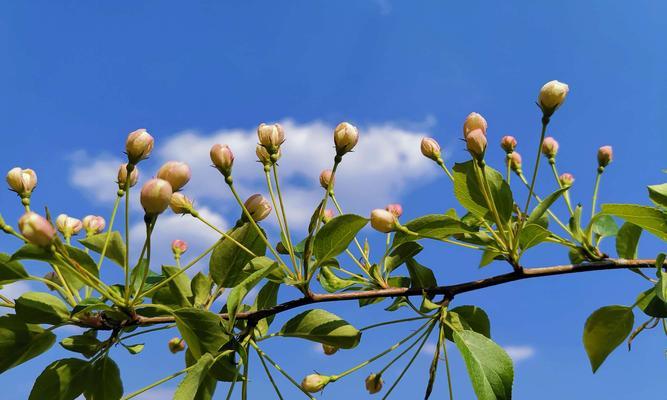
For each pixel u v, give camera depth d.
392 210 0.48
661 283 0.41
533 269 0.44
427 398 0.41
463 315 0.44
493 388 0.39
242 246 0.42
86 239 0.43
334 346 0.43
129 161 0.40
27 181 0.42
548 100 0.42
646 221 0.43
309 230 0.42
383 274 0.45
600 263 0.44
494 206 0.43
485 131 0.44
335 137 0.43
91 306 0.39
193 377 0.39
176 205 0.42
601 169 0.47
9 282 0.40
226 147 0.42
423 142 0.45
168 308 0.40
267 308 0.44
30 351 0.41
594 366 0.47
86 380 0.41
